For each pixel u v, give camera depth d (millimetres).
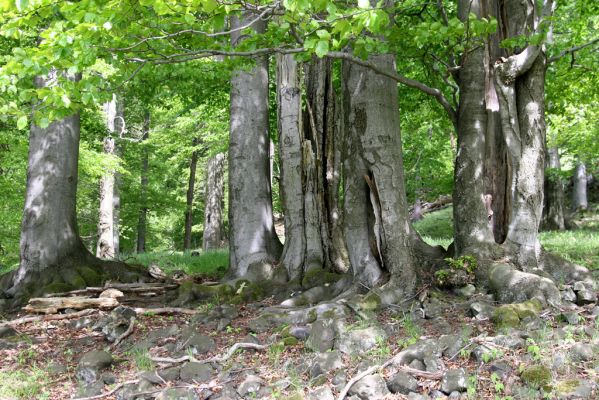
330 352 5047
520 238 6914
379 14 3900
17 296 9211
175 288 9477
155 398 4648
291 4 3752
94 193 22453
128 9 4617
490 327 5516
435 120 15047
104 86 5680
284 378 4832
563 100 10898
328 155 9430
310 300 7523
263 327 6453
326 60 9586
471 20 5496
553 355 4539
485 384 4316
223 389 4711
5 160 13500
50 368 5625
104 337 6719
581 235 13445
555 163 18766
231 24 9742
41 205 9789
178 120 19938
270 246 9570
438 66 7438
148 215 26719
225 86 12469
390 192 7129
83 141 15023
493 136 7172
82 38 4426
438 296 6605
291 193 9219
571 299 6176
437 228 21406
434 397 4219
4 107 4633
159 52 6152
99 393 4945
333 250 9133
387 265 7070
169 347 5984
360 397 4371
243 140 9711
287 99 9367
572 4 11703
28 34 8469
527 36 6875
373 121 7172
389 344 5320
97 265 10188
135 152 23391
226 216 31781
